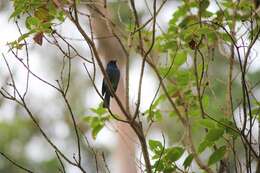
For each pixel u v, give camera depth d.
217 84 16.30
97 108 10.92
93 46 8.59
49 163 23.78
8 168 23.89
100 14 9.73
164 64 12.00
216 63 18.03
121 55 15.98
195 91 11.20
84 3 9.48
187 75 11.17
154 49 11.52
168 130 18.59
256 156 8.84
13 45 8.98
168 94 11.00
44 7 9.21
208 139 9.02
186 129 10.26
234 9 10.70
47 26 9.05
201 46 10.96
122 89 15.79
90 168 18.84
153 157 9.52
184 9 11.58
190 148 10.20
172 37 11.34
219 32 10.35
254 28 10.51
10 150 24.16
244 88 8.70
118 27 10.56
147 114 11.02
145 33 11.03
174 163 9.44
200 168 9.62
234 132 8.95
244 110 8.70
